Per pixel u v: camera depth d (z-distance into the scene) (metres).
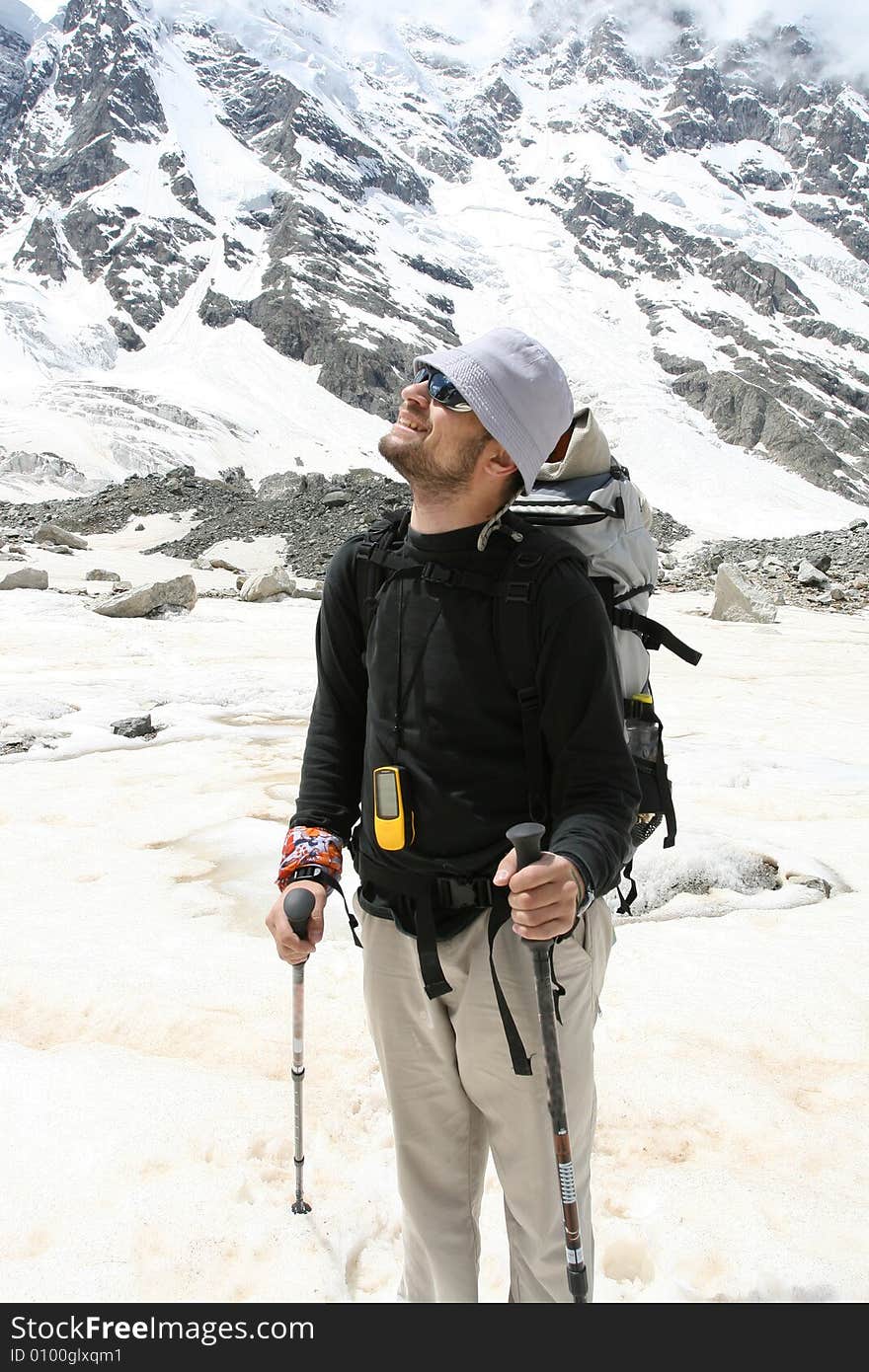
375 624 2.16
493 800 2.06
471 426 2.03
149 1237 2.94
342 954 4.81
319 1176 3.26
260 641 16.08
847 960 4.86
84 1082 3.69
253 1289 2.80
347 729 2.35
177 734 9.70
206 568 31.02
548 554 2.03
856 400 189.50
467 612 2.05
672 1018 4.30
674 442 166.88
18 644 14.64
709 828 6.91
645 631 2.36
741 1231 3.04
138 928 5.11
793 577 29.28
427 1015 2.18
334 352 175.88
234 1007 4.31
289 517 40.38
